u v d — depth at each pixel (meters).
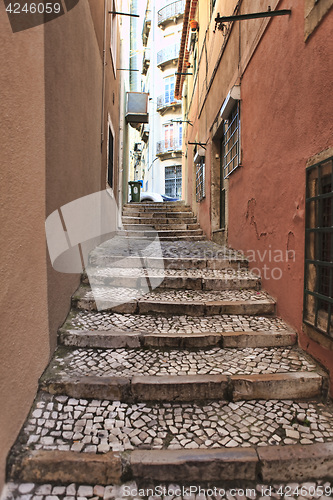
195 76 8.59
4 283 1.52
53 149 2.35
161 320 2.91
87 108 3.69
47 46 2.18
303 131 2.44
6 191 1.54
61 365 2.25
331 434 1.79
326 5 2.06
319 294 2.17
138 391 2.05
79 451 1.64
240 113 4.16
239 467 1.63
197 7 8.06
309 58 2.32
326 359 2.15
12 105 1.61
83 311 3.00
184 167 11.68
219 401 2.08
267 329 2.69
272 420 1.90
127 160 12.08
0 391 1.50
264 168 3.33
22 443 1.67
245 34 3.94
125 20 10.02
